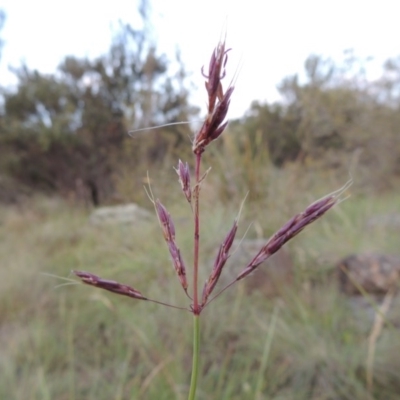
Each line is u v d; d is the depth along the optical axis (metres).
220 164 4.22
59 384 2.34
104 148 10.24
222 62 0.56
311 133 7.02
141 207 6.83
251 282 3.09
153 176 5.21
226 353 2.51
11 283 3.65
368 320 2.63
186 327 2.69
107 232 5.07
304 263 3.38
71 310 3.22
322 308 2.81
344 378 2.08
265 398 2.04
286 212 3.86
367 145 7.65
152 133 7.12
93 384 2.32
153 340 2.56
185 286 0.65
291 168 4.67
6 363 2.53
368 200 5.38
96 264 4.16
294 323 2.61
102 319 3.03
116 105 10.65
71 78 11.12
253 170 4.07
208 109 0.57
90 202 8.59
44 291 3.65
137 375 2.26
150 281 3.45
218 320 2.73
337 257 3.46
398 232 3.97
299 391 2.11
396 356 2.14
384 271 3.09
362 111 7.93
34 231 5.97
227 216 3.78
